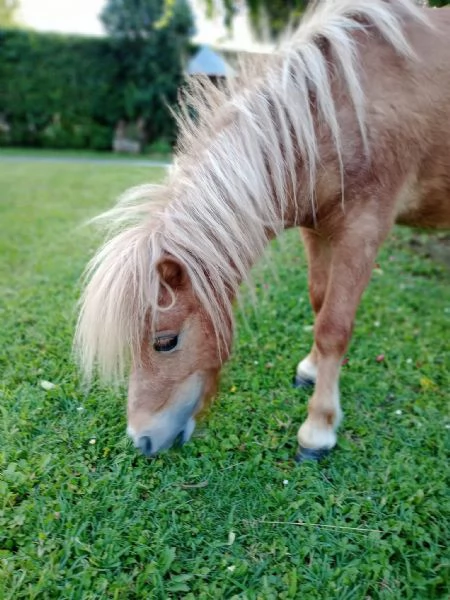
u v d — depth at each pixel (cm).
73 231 559
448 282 424
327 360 229
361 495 214
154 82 1852
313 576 178
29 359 304
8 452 227
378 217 214
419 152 214
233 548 190
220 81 227
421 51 206
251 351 316
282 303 375
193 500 211
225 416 258
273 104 200
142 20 1786
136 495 210
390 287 408
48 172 1138
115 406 260
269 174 200
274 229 209
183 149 212
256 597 170
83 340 179
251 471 224
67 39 1778
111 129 1911
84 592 170
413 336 335
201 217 188
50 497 205
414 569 181
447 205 235
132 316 171
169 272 176
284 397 274
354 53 201
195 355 192
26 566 177
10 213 687
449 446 238
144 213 197
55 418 253
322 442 232
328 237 226
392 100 202
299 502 206
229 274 192
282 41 223
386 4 210
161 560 181
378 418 262
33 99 1820
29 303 383
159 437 191
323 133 201
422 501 208
